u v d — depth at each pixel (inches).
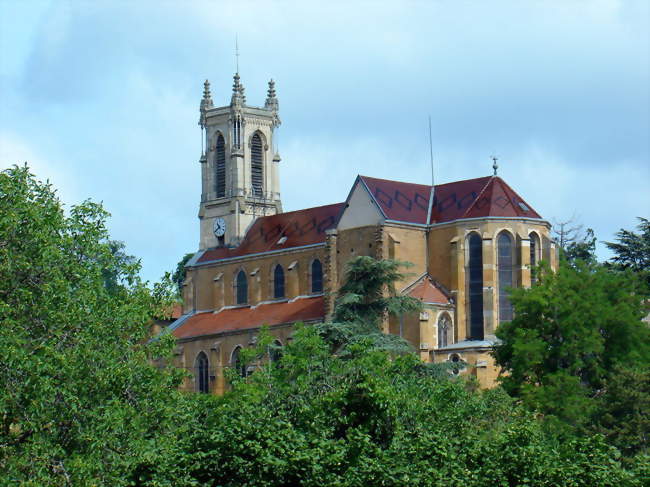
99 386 3619.6
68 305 3634.4
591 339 6097.4
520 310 6309.1
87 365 3599.9
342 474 3486.7
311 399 3934.5
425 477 3442.4
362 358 4473.4
